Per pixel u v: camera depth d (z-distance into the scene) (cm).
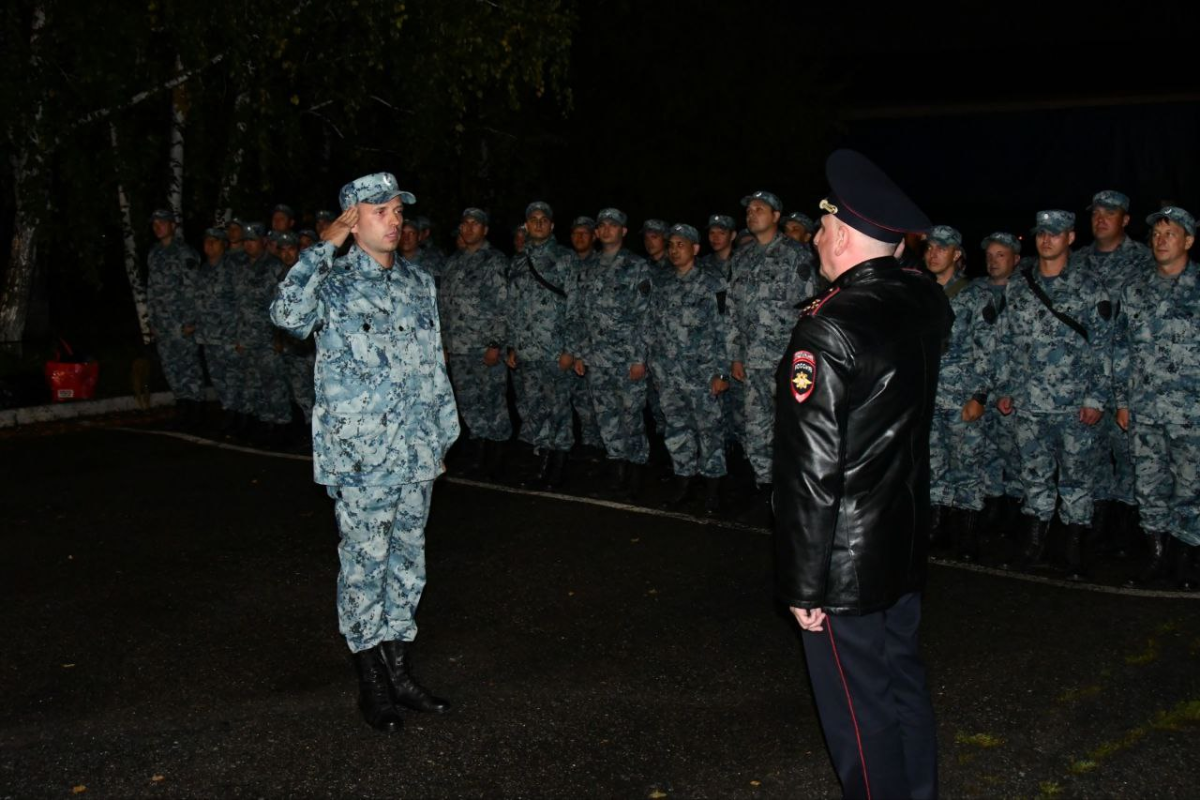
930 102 2670
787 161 1969
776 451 332
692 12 1873
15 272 1270
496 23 1193
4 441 1019
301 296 436
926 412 337
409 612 483
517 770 428
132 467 914
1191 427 618
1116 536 716
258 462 938
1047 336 659
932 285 346
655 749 443
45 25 1141
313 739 454
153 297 1073
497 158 1582
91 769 429
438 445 477
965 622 573
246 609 598
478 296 888
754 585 636
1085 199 2680
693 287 786
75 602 607
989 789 408
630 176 1850
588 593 623
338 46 1301
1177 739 442
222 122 1330
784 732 457
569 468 935
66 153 1155
